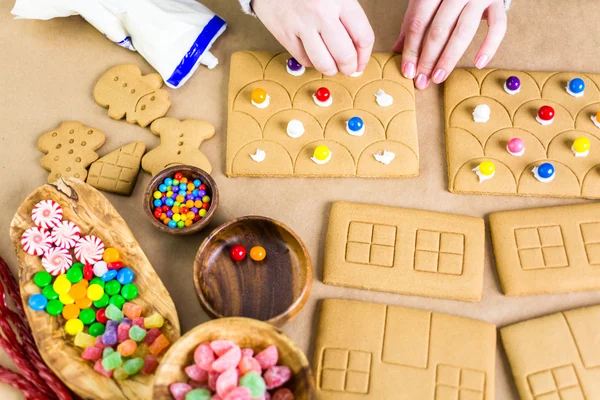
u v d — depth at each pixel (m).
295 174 0.57
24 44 0.64
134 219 0.57
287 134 0.58
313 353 0.52
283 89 0.60
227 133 0.58
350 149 0.57
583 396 0.49
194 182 0.56
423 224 0.55
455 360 0.51
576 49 0.61
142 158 0.58
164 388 0.45
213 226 0.56
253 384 0.44
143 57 0.63
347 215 0.55
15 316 0.54
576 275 0.53
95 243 0.53
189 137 0.58
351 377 0.50
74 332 0.51
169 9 0.60
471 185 0.56
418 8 0.57
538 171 0.55
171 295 0.54
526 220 0.54
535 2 0.63
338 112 0.59
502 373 0.51
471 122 0.58
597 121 0.57
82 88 0.62
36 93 0.62
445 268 0.53
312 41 0.55
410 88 0.59
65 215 0.54
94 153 0.59
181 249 0.56
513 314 0.53
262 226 0.54
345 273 0.53
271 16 0.56
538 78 0.59
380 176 0.57
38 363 0.52
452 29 0.57
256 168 0.57
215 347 0.46
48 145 0.59
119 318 0.52
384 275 0.53
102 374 0.49
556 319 0.52
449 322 0.52
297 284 0.53
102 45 0.64
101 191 0.58
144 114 0.60
